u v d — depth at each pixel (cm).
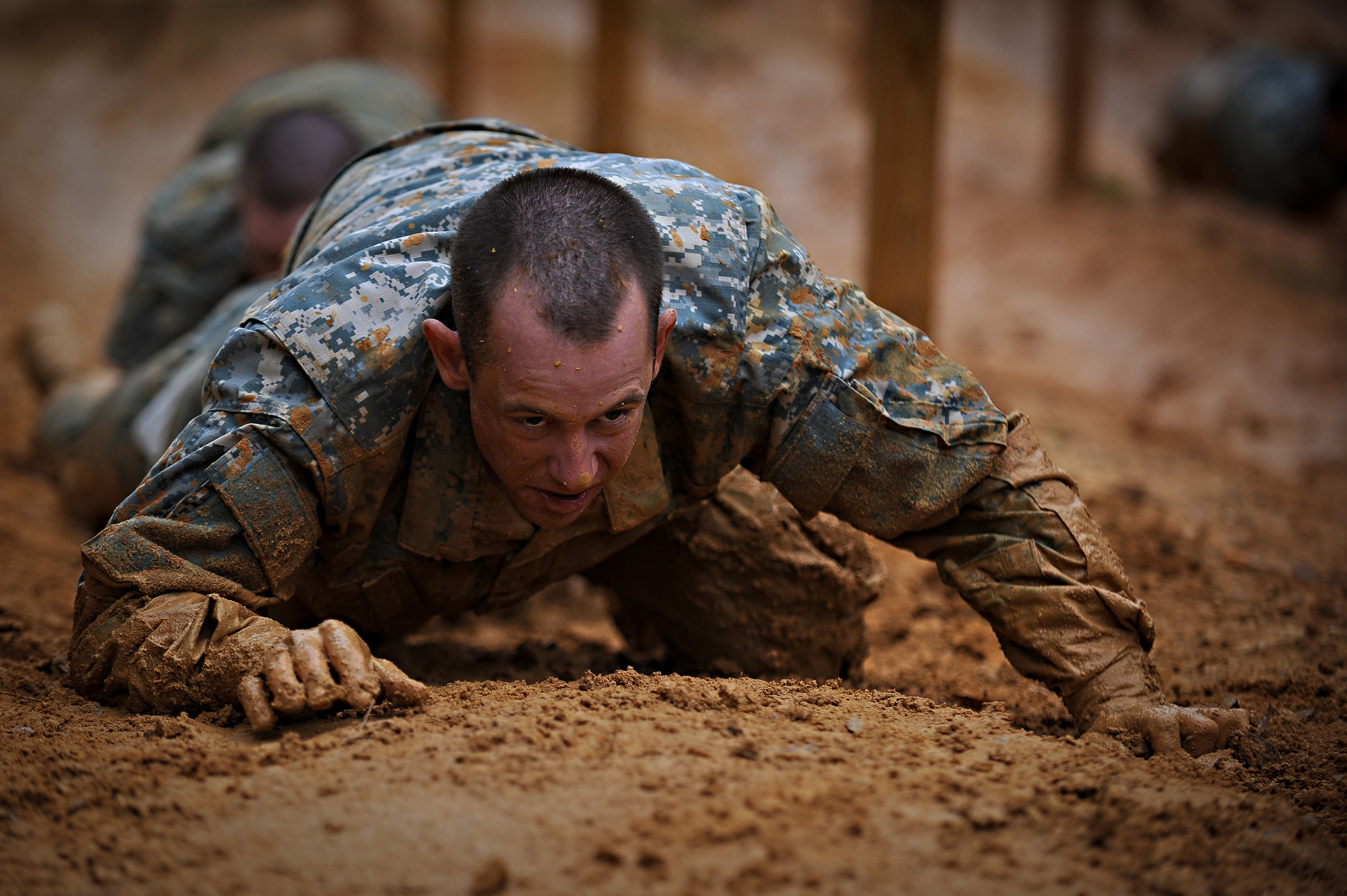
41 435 954
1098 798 352
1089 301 1524
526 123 2147
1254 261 1620
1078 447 986
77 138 2128
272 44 2325
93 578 401
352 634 392
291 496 392
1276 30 2964
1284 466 1081
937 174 950
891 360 424
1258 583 694
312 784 347
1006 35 2803
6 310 1427
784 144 2170
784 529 508
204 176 971
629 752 365
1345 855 339
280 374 388
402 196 441
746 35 2448
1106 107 2636
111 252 1786
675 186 416
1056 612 419
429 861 308
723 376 404
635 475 429
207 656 392
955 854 317
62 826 332
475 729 381
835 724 400
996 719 420
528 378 357
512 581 465
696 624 525
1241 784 385
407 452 417
